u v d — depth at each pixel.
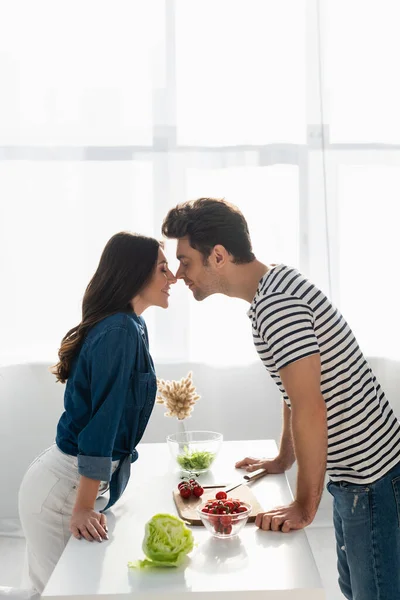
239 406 4.11
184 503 2.00
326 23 4.05
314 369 1.77
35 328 4.09
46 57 4.03
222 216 1.93
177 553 1.60
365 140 4.08
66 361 2.09
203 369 4.10
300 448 1.77
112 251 2.09
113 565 1.64
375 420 1.93
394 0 4.05
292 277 1.89
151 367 2.15
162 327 4.09
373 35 4.06
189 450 2.29
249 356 4.09
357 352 1.94
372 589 1.92
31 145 4.05
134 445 2.09
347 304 4.12
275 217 4.06
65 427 2.11
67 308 4.09
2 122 4.04
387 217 4.10
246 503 1.88
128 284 2.07
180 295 4.07
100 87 4.04
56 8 4.02
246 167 4.05
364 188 4.09
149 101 4.05
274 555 1.66
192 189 4.06
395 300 4.12
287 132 4.05
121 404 1.93
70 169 4.05
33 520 2.11
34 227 4.07
